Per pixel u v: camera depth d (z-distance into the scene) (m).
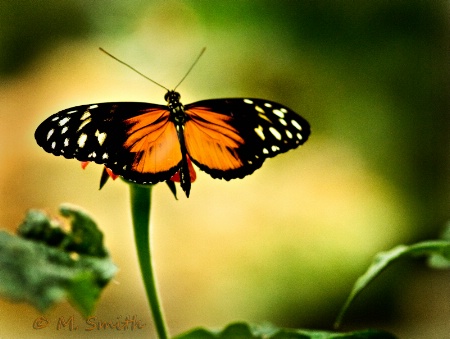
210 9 2.69
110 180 1.87
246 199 1.91
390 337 0.67
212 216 1.84
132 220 0.69
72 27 2.98
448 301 1.57
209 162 0.73
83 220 0.66
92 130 0.71
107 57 2.68
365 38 2.37
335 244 1.68
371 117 2.26
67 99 2.37
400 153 2.12
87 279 0.64
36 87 2.46
